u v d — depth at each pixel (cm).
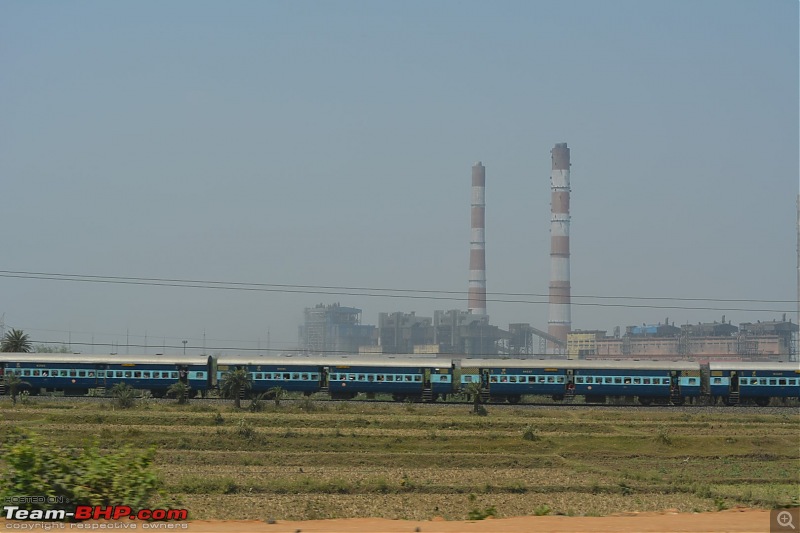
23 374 12825
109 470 4534
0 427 9688
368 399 13312
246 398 12938
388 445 9494
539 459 8906
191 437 9388
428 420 10750
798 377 12825
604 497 6881
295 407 12144
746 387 12850
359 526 4491
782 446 9956
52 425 9944
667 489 7212
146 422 10394
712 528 4359
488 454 9075
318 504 6300
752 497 6631
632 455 9400
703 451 9688
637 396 12912
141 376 12862
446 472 8231
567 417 11406
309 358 13012
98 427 9844
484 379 12781
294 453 8925
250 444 9350
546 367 12788
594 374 12800
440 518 5797
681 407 12631
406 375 12862
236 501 6344
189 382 12825
